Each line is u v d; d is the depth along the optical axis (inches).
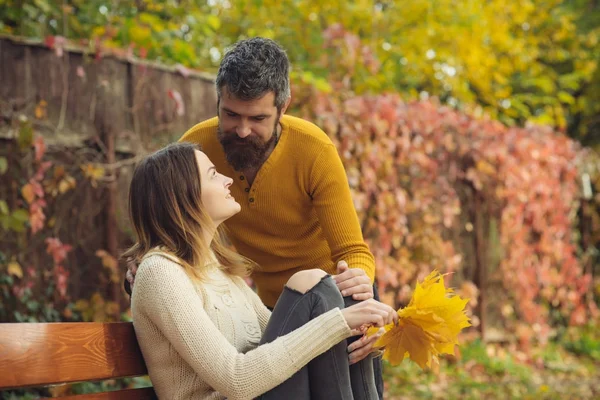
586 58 441.4
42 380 73.2
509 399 222.4
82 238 179.8
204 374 81.1
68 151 176.7
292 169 109.7
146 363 85.7
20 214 164.7
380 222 230.8
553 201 293.1
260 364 80.7
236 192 112.1
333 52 277.7
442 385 232.7
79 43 181.6
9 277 167.6
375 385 100.8
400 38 343.6
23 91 170.7
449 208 251.1
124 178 186.9
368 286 92.8
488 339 276.8
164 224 89.4
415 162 240.8
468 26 347.3
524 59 392.2
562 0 444.8
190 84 200.4
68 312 175.6
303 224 113.3
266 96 99.2
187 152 91.7
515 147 274.2
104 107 183.2
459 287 270.5
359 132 221.6
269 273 117.3
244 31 308.0
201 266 89.7
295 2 312.2
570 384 248.4
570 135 470.9
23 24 211.8
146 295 83.3
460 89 363.6
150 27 230.5
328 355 85.6
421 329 88.4
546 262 294.4
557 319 313.3
